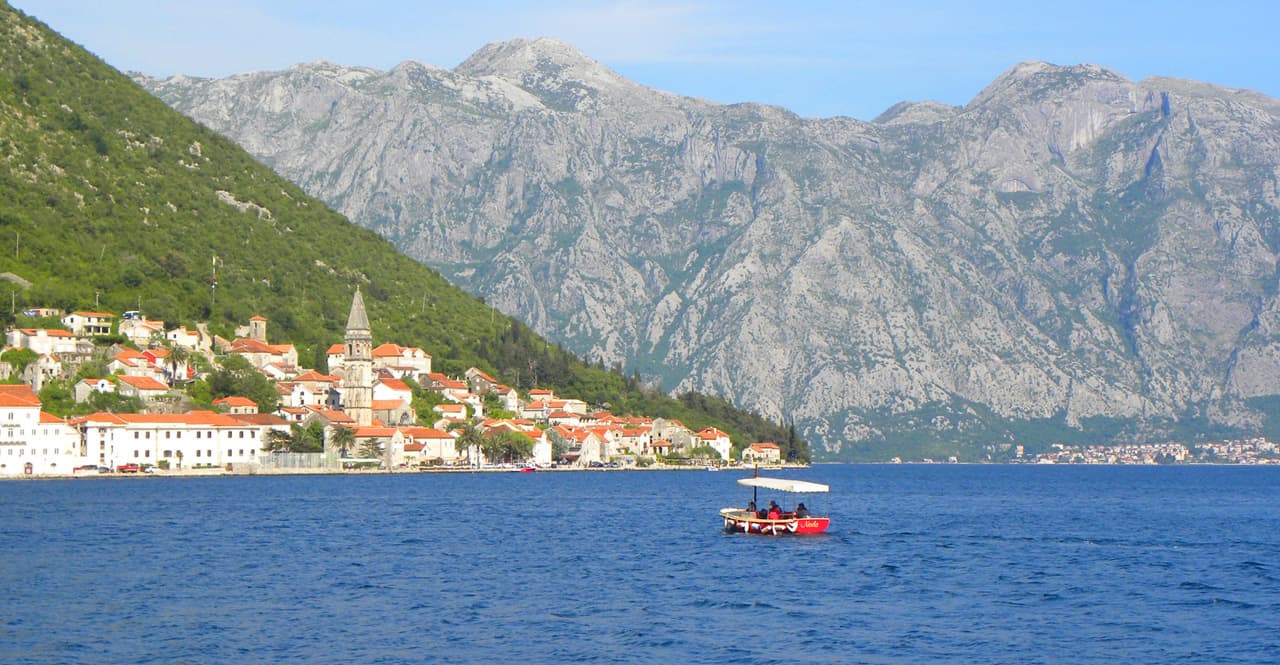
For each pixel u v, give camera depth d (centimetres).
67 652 10825
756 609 13038
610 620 12369
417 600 13312
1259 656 11200
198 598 13288
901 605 13412
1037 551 18575
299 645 11138
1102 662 10956
